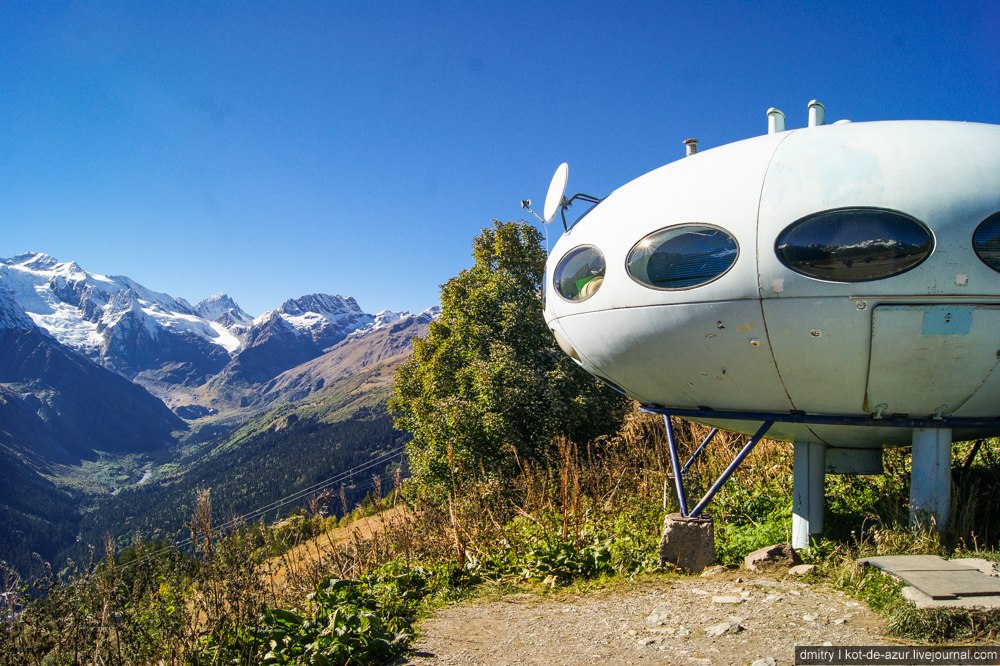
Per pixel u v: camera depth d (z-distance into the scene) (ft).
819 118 20.59
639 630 15.34
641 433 44.37
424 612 18.24
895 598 14.55
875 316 15.94
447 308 70.38
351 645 14.96
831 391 17.35
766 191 16.90
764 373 17.72
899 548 17.85
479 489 33.37
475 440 53.06
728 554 20.86
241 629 16.03
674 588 18.26
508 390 54.29
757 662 12.79
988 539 18.84
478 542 24.80
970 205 15.62
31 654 14.66
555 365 60.08
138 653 15.69
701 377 18.89
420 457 59.06
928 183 15.88
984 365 16.19
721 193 17.56
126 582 16.80
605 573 20.36
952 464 25.49
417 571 21.18
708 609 16.20
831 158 16.85
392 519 29.48
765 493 27.76
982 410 17.38
